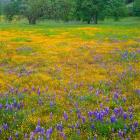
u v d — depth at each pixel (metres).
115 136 8.35
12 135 8.40
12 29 59.72
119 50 28.25
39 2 107.38
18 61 22.69
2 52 26.81
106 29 60.75
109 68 19.62
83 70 19.14
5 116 9.73
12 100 11.56
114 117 9.32
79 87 14.60
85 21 114.81
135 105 11.16
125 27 68.94
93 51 27.86
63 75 17.53
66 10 109.94
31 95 12.75
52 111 10.63
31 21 107.50
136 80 15.98
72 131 8.68
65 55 25.58
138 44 33.66
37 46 31.89
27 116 9.88
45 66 20.78
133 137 8.26
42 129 8.54
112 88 14.37
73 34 48.28
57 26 78.31
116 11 106.44
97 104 11.52
